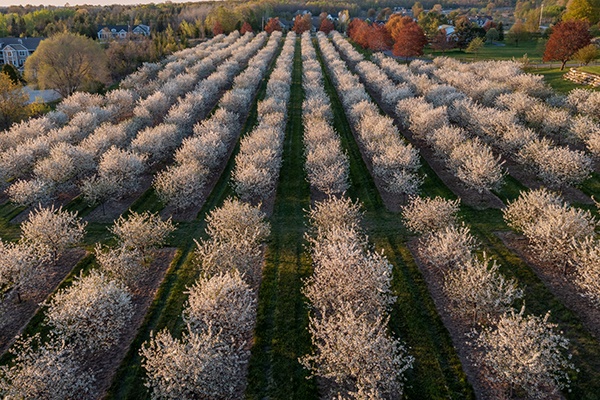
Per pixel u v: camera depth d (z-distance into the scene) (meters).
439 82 65.88
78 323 16.77
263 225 25.11
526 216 23.62
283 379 16.62
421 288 21.55
